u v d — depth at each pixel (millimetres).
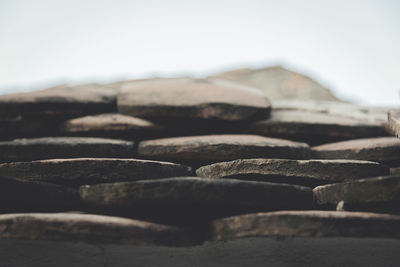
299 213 1027
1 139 1407
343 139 1436
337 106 1631
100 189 1078
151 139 1410
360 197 1071
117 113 1463
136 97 1449
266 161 1188
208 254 1084
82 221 1010
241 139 1315
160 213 1077
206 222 1084
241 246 1072
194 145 1273
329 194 1119
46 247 1044
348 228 1013
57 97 1425
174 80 1691
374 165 1204
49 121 1417
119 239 1010
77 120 1401
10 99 1413
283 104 1659
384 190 1052
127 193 1059
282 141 1341
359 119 1539
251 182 1083
